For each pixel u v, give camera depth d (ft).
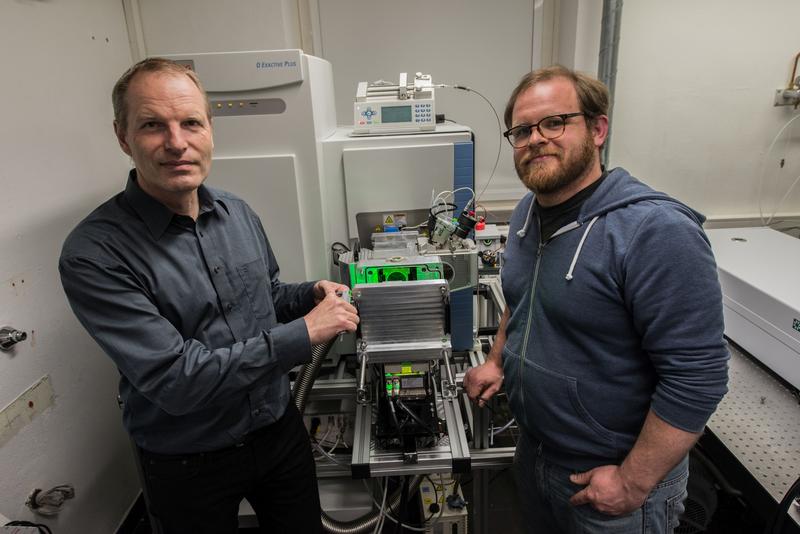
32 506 4.41
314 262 5.13
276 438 4.18
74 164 5.10
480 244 6.56
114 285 3.15
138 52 6.78
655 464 2.99
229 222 3.86
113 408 5.77
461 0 7.57
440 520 5.29
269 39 6.99
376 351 3.70
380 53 7.80
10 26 4.26
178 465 3.76
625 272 2.99
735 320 5.43
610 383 3.26
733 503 5.67
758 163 7.47
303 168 4.83
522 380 3.65
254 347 3.28
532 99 3.24
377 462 3.99
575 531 3.58
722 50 6.98
